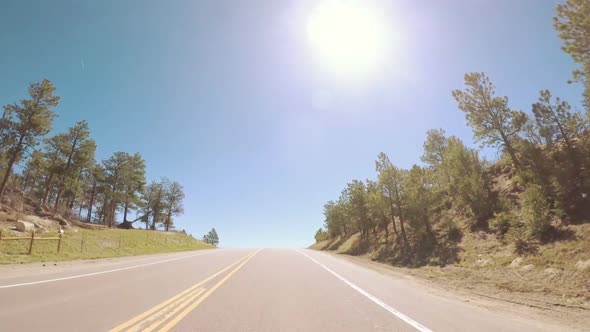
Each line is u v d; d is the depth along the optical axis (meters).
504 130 24.80
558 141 21.42
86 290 9.30
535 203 18.69
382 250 34.06
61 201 62.53
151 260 21.08
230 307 7.47
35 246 23.23
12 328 5.49
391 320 6.61
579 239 15.62
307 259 23.72
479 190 26.16
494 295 11.33
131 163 65.75
